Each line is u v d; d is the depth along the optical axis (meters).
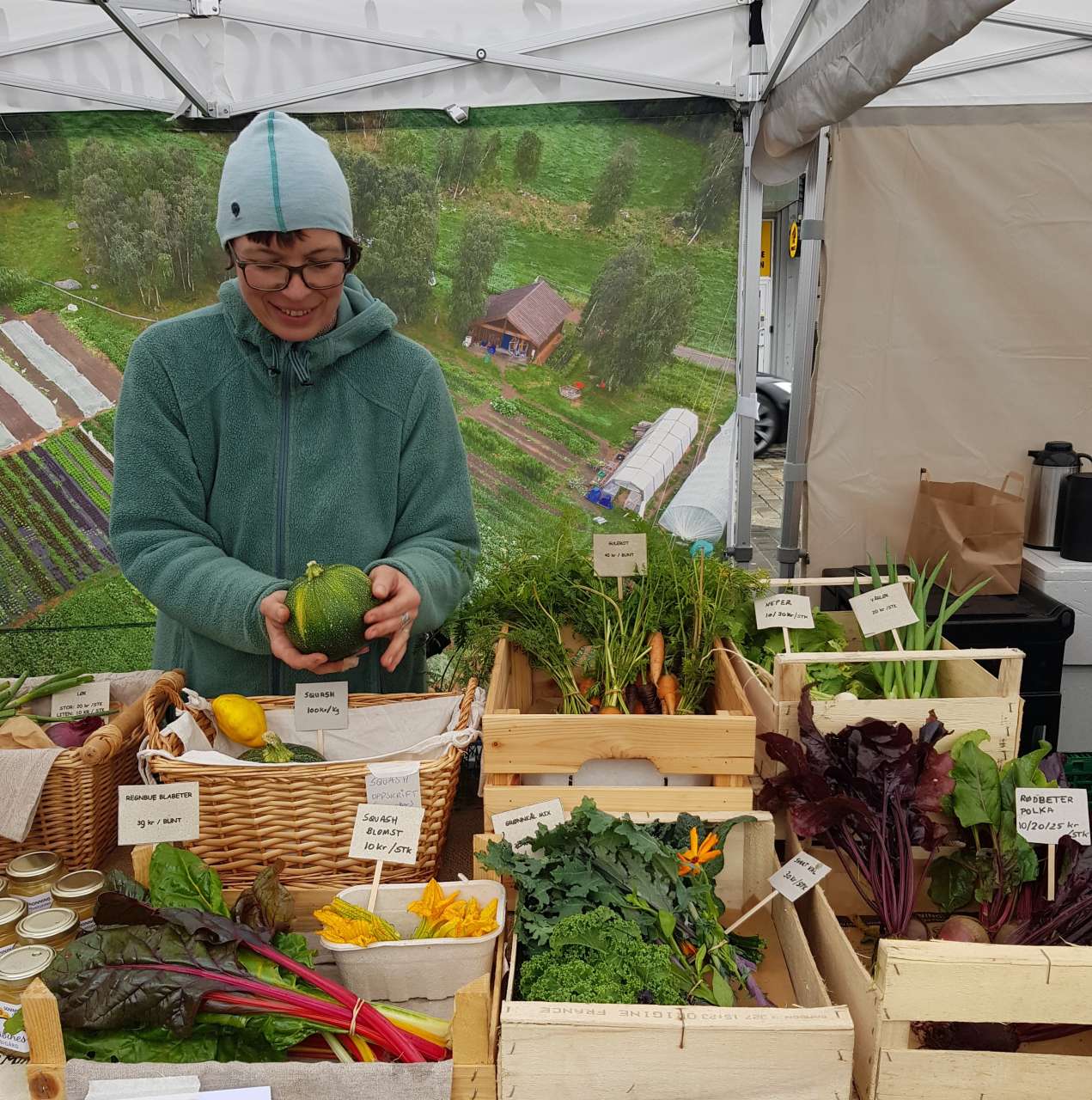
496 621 2.18
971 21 1.81
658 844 1.50
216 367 1.93
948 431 3.56
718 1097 1.23
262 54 3.34
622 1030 1.22
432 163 3.46
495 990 1.37
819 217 3.44
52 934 1.44
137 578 1.87
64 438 3.58
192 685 2.13
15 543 3.62
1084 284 3.40
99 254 3.46
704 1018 1.22
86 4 3.22
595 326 3.60
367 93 3.39
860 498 3.62
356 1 3.28
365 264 3.52
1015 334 3.46
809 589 3.65
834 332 3.50
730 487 3.71
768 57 3.26
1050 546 3.35
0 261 3.43
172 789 1.57
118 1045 1.27
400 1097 1.21
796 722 1.86
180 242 3.49
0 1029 1.33
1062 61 3.25
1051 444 3.36
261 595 1.77
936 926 1.76
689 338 3.59
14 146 3.35
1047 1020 1.26
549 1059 1.22
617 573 2.13
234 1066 1.21
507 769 1.72
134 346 1.95
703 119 3.41
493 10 3.29
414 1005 1.43
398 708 1.96
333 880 1.65
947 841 1.77
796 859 1.61
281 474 1.98
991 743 1.84
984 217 3.38
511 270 3.55
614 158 3.45
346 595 1.70
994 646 2.86
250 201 1.64
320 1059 1.35
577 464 3.70
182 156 3.43
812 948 1.60
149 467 1.91
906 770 1.70
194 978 1.30
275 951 1.38
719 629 2.15
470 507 2.17
